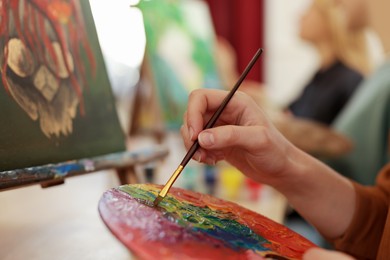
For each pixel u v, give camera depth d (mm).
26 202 873
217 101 628
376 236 707
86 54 746
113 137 759
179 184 1320
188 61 1873
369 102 1577
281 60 3535
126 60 2605
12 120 554
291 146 674
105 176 1190
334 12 2066
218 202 576
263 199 1273
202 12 2086
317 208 707
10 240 605
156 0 1781
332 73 2076
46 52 646
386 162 1543
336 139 1512
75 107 685
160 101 1647
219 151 672
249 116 627
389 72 1578
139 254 348
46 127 608
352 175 1604
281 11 3455
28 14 624
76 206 829
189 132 599
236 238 443
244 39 3324
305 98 2170
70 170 604
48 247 578
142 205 451
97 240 606
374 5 1490
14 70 577
